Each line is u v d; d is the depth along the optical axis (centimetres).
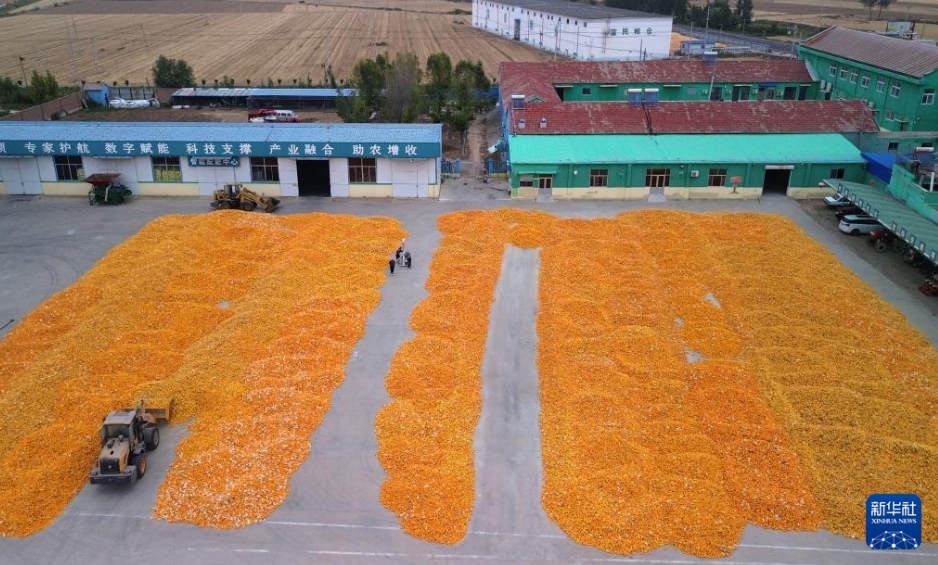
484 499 2917
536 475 3045
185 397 3428
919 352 3909
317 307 4309
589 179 6322
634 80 8938
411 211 6106
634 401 3450
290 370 3694
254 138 6328
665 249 5175
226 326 4069
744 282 4647
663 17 12731
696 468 3002
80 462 3048
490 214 5872
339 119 9225
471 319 4259
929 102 7194
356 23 18050
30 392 3456
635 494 2878
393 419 3334
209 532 2753
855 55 8369
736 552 2658
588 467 3030
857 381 3591
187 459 3070
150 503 2891
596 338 3981
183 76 10531
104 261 4997
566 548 2686
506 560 2636
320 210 6141
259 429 3250
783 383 3578
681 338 4034
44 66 12762
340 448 3194
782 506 2827
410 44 14912
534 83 8325
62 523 2791
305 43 15075
